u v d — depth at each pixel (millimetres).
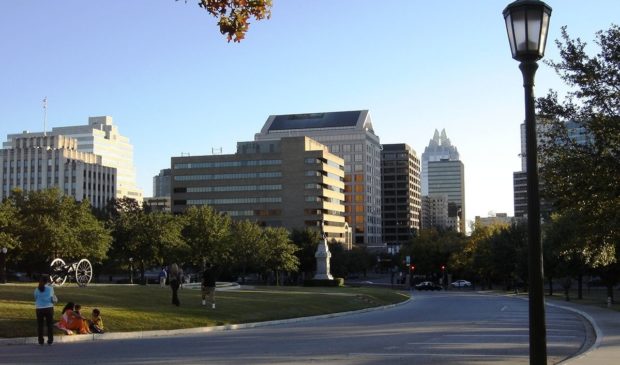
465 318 29875
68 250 64312
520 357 14609
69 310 20500
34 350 16406
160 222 75188
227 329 25172
